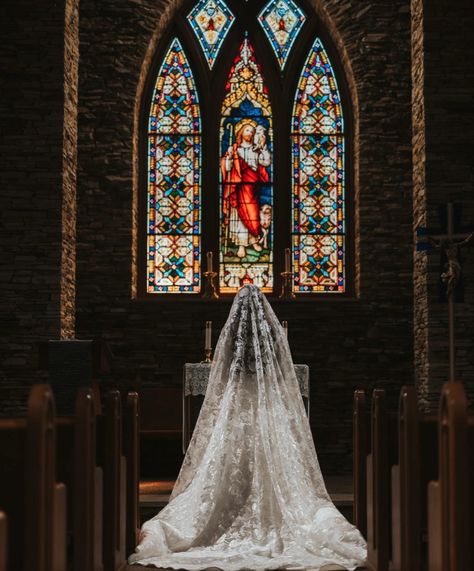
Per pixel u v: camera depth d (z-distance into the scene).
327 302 13.06
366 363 13.00
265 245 13.78
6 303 10.98
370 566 5.98
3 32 11.23
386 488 5.73
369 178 13.38
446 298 10.60
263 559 6.33
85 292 13.07
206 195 13.80
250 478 6.95
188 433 9.85
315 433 12.86
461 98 11.50
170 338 13.01
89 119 13.30
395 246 13.27
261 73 14.09
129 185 13.27
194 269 13.72
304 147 13.94
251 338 7.36
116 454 5.89
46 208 11.07
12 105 11.16
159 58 14.01
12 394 10.95
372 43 13.51
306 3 14.09
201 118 13.94
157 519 6.99
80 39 13.38
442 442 4.23
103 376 12.91
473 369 11.22
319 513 6.73
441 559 4.25
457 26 11.57
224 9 14.15
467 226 10.48
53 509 4.22
